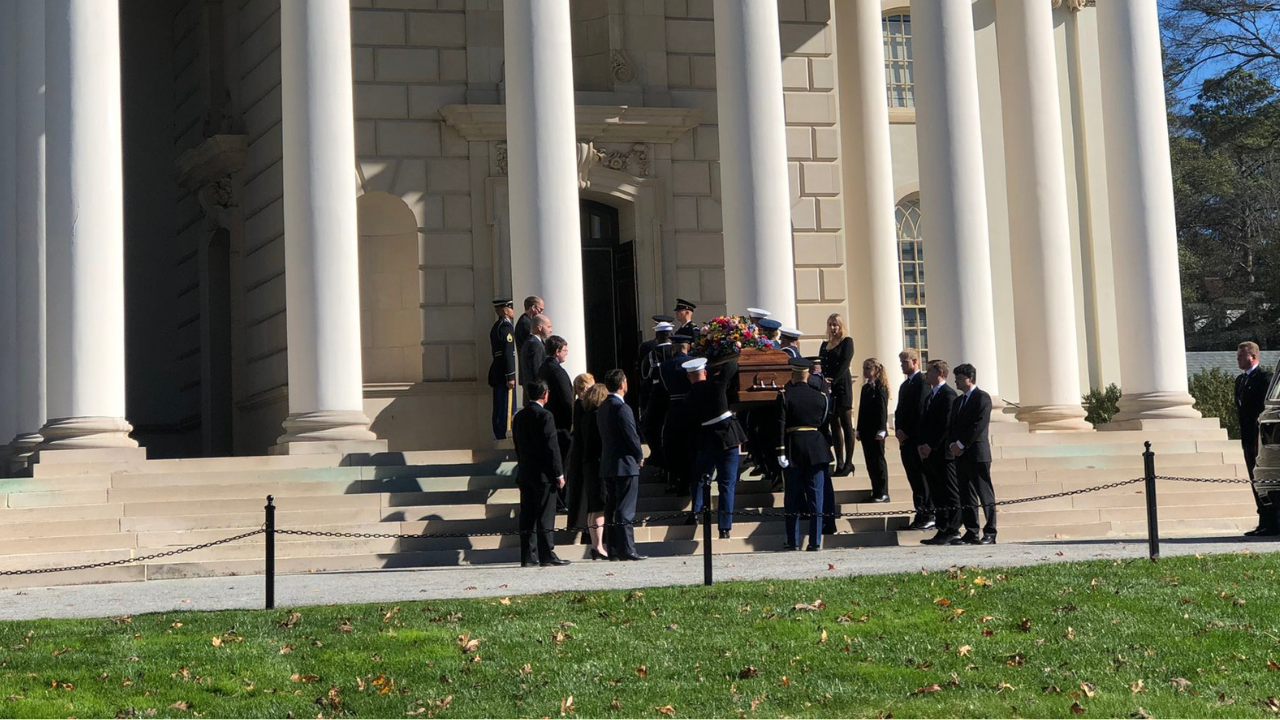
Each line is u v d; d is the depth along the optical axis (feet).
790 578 49.37
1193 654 38.73
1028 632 41.14
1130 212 85.92
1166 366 85.25
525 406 58.18
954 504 63.31
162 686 36.40
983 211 80.07
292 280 72.13
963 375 63.31
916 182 107.55
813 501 61.21
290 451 70.18
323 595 48.67
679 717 33.99
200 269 96.43
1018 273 88.58
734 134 77.51
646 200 92.84
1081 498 71.97
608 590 46.96
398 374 88.33
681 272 93.35
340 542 61.26
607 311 94.32
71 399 67.82
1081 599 44.50
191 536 60.34
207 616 43.55
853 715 34.01
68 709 34.58
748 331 65.36
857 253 94.02
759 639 40.40
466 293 89.10
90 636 41.06
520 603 45.06
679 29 94.99
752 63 77.56
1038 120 88.89
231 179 92.73
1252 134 200.85
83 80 68.85
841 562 55.21
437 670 37.58
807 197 95.61
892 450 76.18
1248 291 197.98
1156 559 51.57
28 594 52.65
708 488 61.93
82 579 56.75
